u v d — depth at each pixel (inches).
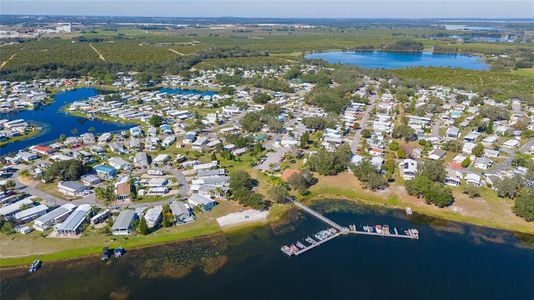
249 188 7283.5
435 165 7593.5
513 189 6904.5
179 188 7209.6
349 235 5979.3
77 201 6673.2
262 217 6392.7
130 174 7790.4
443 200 6648.6
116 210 6378.0
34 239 5629.9
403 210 6761.8
